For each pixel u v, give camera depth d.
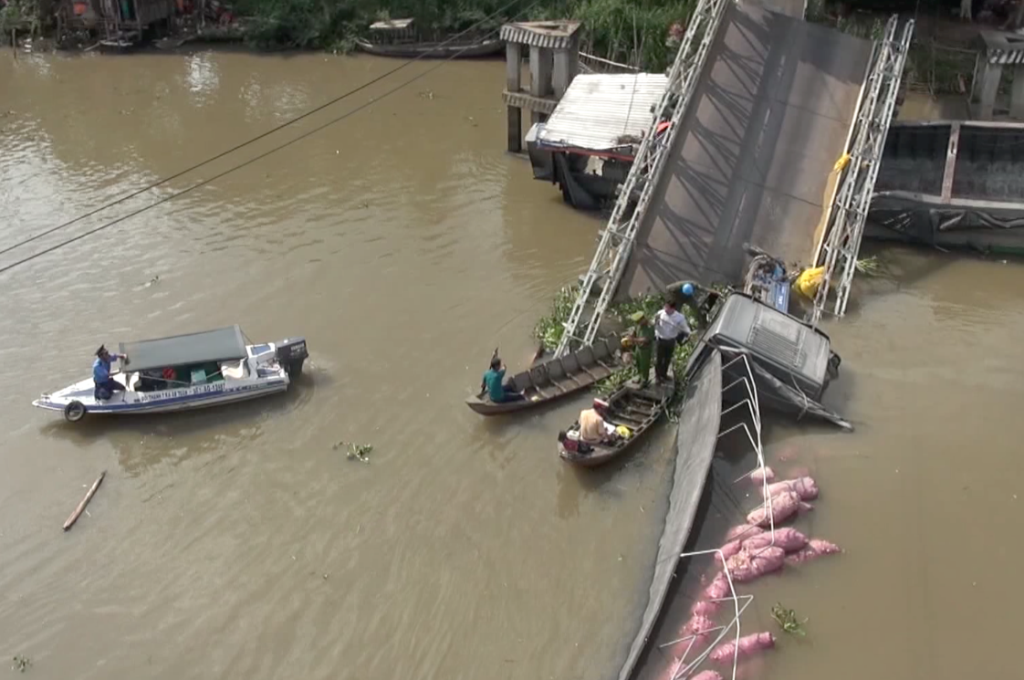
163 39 50.47
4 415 20.64
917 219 26.48
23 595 16.03
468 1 49.62
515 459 18.83
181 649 14.86
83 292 25.59
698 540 16.05
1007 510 16.70
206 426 20.25
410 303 24.81
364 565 16.34
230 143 36.69
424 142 36.66
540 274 26.28
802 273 23.56
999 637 14.16
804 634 14.20
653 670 13.61
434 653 14.53
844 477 17.55
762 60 27.14
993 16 41.91
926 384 20.42
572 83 32.94
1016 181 28.64
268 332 23.50
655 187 24.84
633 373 20.59
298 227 29.42
